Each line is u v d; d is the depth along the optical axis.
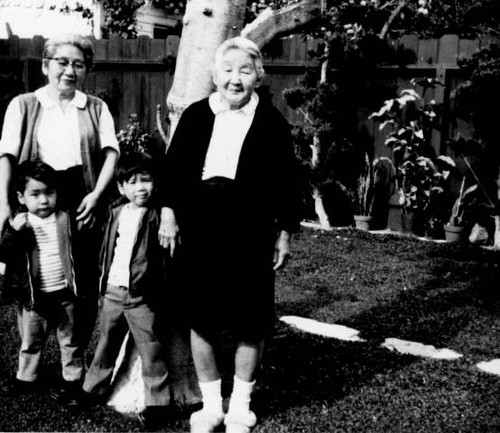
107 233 3.29
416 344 4.38
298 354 4.17
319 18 3.93
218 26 3.63
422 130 7.68
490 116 7.43
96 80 9.62
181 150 3.12
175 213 3.13
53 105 3.39
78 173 3.42
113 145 3.50
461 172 7.69
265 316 3.09
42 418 3.23
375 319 4.90
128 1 11.37
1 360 3.89
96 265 3.52
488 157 7.53
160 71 9.20
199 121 3.11
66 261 3.35
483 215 7.46
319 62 8.13
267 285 3.09
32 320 3.43
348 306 5.21
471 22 10.24
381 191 8.11
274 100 8.57
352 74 8.05
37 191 3.30
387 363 4.05
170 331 3.36
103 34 11.32
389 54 7.91
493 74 7.04
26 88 9.81
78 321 3.47
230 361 4.01
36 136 3.37
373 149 8.11
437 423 3.25
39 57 9.79
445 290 5.64
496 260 6.68
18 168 3.32
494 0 9.95
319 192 8.04
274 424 3.21
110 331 3.32
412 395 3.57
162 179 3.12
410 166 7.69
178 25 12.05
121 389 3.43
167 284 3.24
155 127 9.31
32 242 3.35
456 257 6.78
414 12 10.13
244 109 3.08
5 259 3.31
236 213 3.03
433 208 7.82
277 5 10.16
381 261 6.54
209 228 3.04
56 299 3.42
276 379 3.78
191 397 3.45
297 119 8.41
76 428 3.14
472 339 4.54
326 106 7.91
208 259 3.04
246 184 3.04
